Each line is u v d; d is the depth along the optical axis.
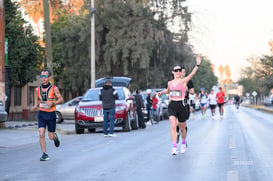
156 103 72.38
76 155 30.05
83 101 53.41
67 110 79.88
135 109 56.84
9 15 80.25
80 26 104.75
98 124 50.34
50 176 21.81
